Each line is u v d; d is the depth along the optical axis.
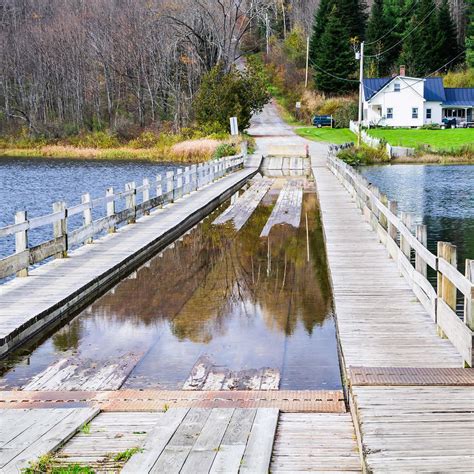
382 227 13.82
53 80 79.75
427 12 81.00
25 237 10.84
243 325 8.93
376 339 7.27
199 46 69.50
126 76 78.56
